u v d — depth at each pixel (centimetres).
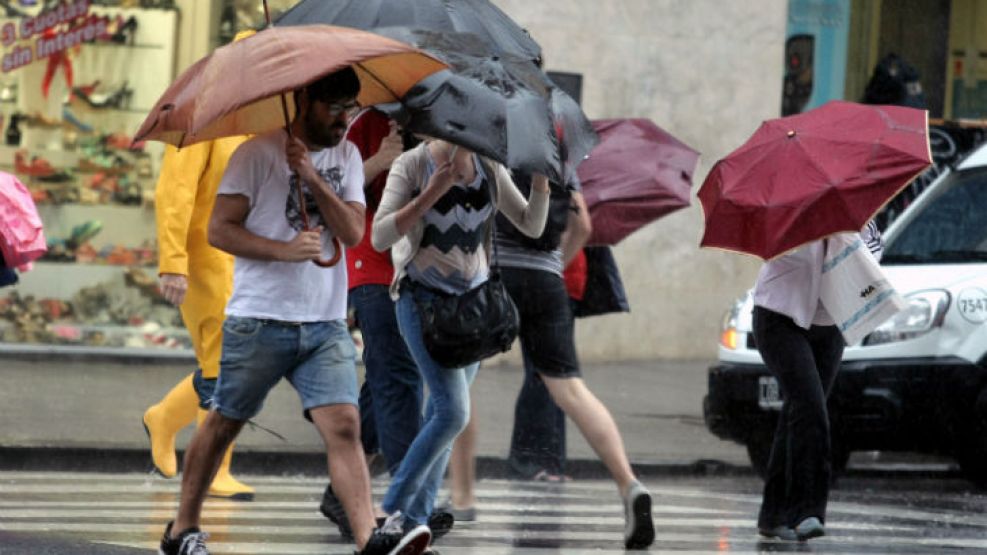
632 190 3000
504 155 1900
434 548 2278
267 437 3428
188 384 2894
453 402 2108
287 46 1706
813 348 2420
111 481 2984
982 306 3161
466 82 1928
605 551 2298
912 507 2966
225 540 2303
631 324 5116
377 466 2792
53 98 4456
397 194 2075
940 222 3444
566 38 4978
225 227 1806
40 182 4456
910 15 5509
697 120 5147
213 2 4472
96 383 4056
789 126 2375
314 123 1816
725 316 3428
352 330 4516
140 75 4466
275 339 1825
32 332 4453
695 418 4128
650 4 5069
